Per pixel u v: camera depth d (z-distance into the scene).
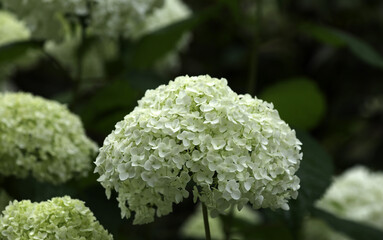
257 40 4.20
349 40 4.26
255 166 2.26
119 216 3.27
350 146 6.86
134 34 4.86
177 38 4.49
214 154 2.24
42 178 3.21
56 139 3.20
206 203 2.27
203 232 5.17
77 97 4.34
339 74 6.73
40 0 4.01
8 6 4.16
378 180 4.88
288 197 2.41
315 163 3.24
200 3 8.04
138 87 4.02
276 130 2.38
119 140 2.35
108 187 2.41
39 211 2.42
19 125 3.18
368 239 3.72
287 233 3.86
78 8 3.92
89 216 2.45
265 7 6.59
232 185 2.22
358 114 6.83
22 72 7.26
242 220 4.12
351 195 4.77
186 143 2.22
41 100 3.32
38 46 4.24
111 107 4.11
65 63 5.27
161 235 5.98
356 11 6.69
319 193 3.05
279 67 7.00
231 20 6.89
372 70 6.66
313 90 3.96
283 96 4.05
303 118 4.17
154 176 2.24
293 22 6.67
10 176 3.25
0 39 5.14
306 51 6.88
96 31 4.07
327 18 6.77
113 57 4.87
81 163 3.26
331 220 3.77
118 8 4.02
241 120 2.30
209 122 2.27
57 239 2.36
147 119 2.29
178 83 2.41
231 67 7.21
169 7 5.18
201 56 7.52
